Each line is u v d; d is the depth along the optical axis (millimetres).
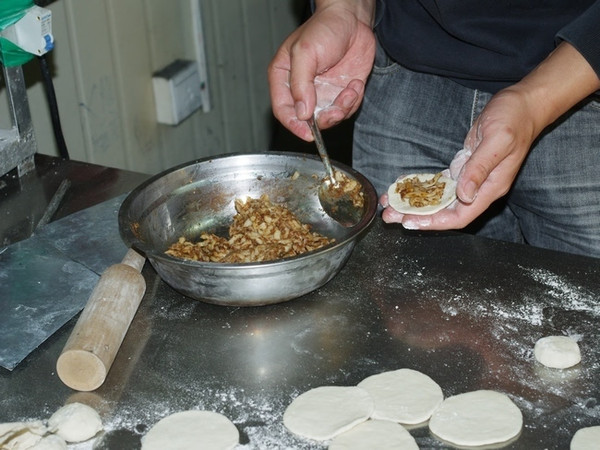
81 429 968
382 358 1086
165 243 1312
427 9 1447
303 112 1344
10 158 1525
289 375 1062
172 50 2465
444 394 1031
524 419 982
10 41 1464
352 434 977
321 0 1492
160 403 1024
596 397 1005
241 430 985
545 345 1060
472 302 1179
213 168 1363
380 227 1360
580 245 1576
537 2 1364
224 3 2645
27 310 1167
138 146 2406
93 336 1036
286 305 1188
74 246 1306
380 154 1691
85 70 2131
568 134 1486
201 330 1146
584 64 1190
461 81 1533
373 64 1618
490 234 1867
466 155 1245
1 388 1056
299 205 1389
